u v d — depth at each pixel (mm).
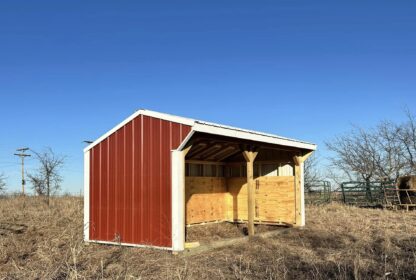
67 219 15547
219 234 14219
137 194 11477
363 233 13977
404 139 31547
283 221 15844
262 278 8109
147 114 11398
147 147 11383
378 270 8625
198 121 10562
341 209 21547
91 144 12531
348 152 33375
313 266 9125
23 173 36531
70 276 7551
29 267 8719
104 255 10195
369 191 25562
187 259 10008
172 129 10945
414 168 30969
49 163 46000
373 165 32469
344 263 9336
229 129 11406
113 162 12039
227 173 17141
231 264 9469
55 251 9805
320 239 12875
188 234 13875
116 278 7660
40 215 16438
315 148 15648
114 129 12055
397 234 13711
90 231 12266
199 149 14430
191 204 15289
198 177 15688
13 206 20422
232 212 16891
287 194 15836
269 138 13156
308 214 19188
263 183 16406
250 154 13250
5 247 10641
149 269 8820
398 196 23203
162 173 11055
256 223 16406
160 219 10977
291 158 15797
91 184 12422
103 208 12109
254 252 10906
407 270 8664
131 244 11469
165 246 10812
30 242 11406
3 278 7906
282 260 9734
